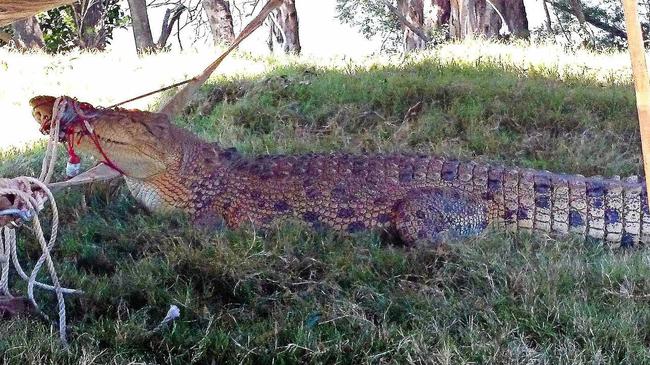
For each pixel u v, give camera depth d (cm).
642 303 386
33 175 526
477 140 608
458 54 915
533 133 630
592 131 630
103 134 461
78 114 455
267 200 477
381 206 472
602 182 483
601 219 473
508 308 378
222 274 404
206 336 356
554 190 478
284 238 441
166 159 476
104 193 511
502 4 1369
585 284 400
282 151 582
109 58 927
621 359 350
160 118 482
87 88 777
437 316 371
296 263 417
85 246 436
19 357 337
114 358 341
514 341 354
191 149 485
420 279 410
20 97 746
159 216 476
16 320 365
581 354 343
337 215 473
